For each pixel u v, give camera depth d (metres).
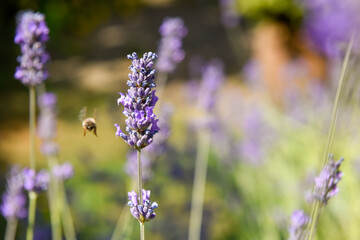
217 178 1.20
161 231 0.99
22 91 2.40
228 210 1.09
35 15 0.61
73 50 3.04
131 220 0.73
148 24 3.75
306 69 1.60
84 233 1.05
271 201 0.99
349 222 0.85
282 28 1.89
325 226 0.85
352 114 0.83
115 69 2.70
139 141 0.46
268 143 1.17
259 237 0.95
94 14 3.44
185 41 3.24
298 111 1.34
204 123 0.83
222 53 2.95
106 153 1.39
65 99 2.26
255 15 1.90
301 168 1.10
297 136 1.26
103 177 1.23
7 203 0.67
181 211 1.05
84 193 1.16
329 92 1.13
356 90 0.73
